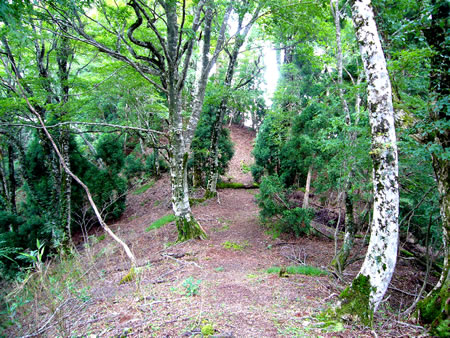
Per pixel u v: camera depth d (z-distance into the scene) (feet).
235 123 119.96
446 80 12.54
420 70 14.01
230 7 28.78
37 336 9.77
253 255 24.25
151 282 16.43
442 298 10.85
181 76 25.45
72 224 42.80
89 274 16.43
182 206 27.91
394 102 14.66
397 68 13.71
